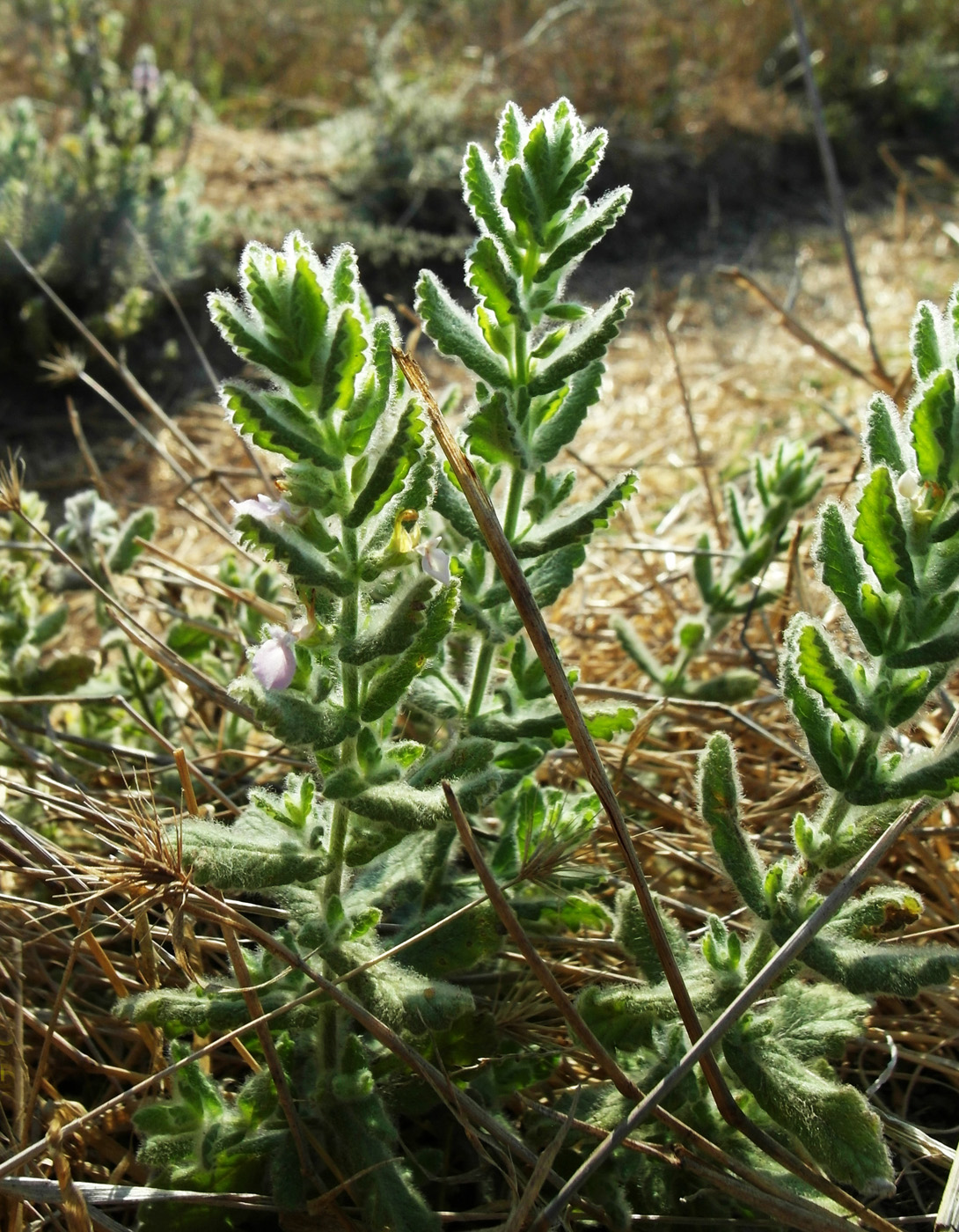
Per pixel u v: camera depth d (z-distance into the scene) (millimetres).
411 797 165
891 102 863
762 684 311
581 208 177
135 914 196
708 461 410
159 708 285
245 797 264
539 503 195
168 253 536
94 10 595
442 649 206
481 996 218
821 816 184
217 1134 184
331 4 916
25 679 271
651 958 189
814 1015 179
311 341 145
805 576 330
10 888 241
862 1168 158
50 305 513
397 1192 176
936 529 154
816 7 910
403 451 146
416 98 716
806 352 535
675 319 584
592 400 193
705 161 749
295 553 151
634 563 378
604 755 279
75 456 473
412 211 654
